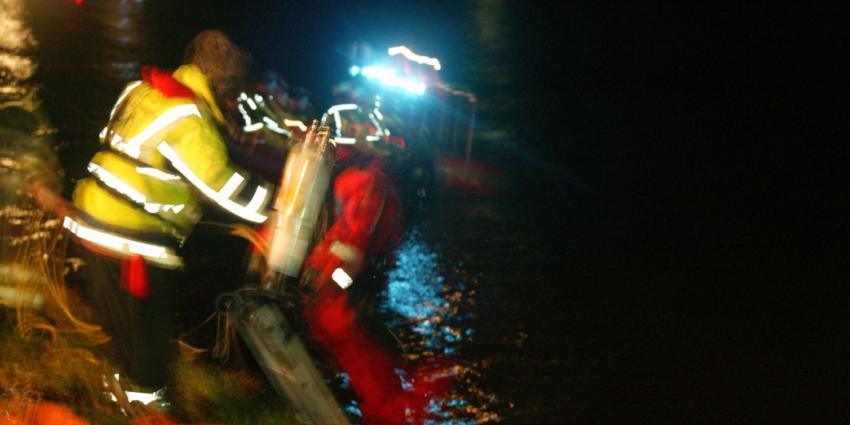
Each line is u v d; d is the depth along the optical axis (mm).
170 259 4008
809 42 20016
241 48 3943
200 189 3787
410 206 4430
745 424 4973
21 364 4480
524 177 10359
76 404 4238
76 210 3963
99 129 10789
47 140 9938
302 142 3963
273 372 3953
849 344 5988
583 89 15852
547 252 7875
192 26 20594
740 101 14750
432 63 5902
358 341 4438
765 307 6645
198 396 4508
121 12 21781
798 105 14336
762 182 10258
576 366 5637
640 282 7168
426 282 7031
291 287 4242
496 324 6266
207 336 5754
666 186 10156
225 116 4055
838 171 10648
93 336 4816
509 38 21953
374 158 4340
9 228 6746
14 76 13555
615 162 11180
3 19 19375
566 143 12016
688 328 6258
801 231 8523
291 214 3875
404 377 4852
